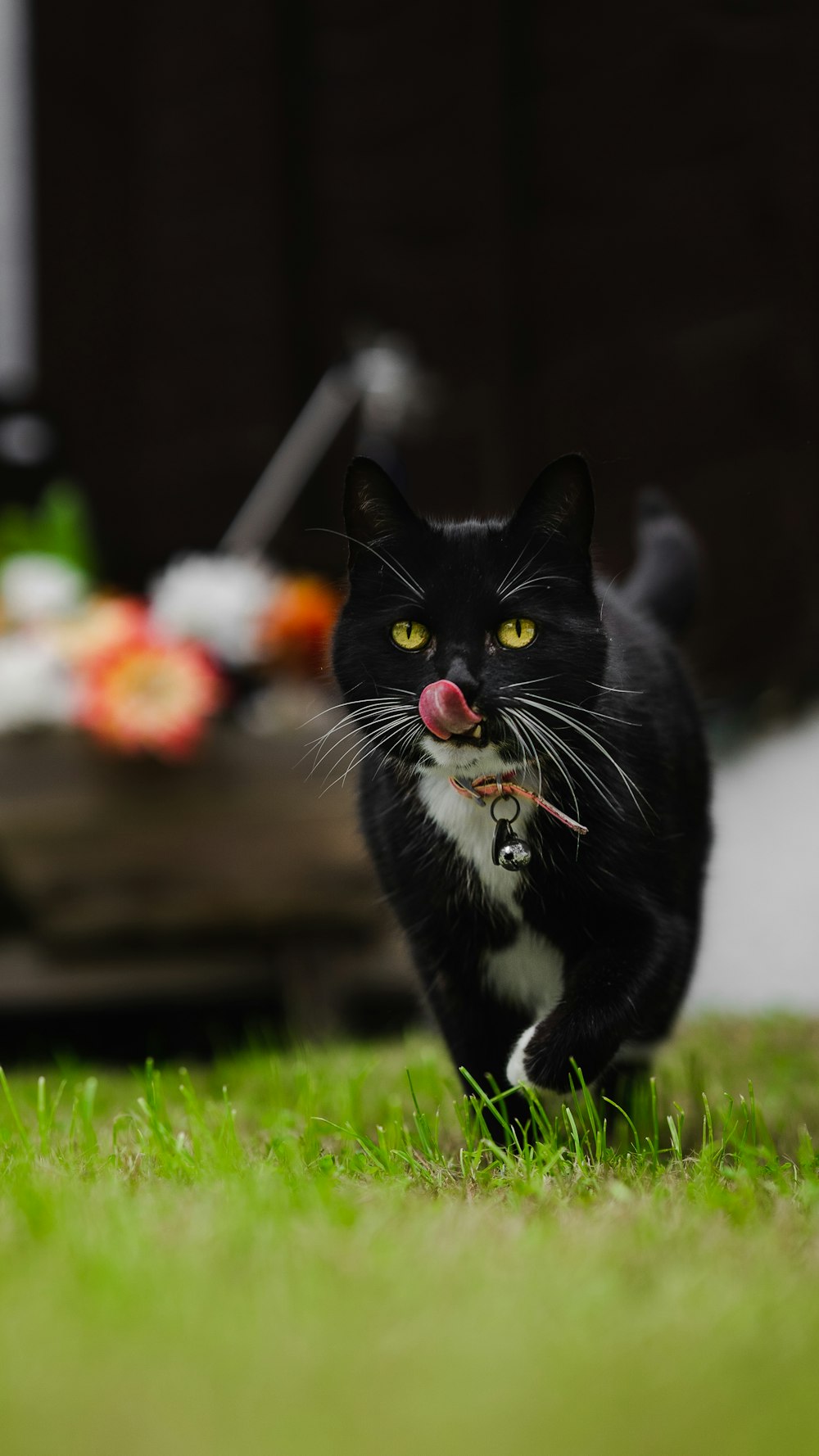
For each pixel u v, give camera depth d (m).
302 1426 1.25
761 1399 1.32
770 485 6.65
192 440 9.21
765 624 6.65
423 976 3.06
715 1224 1.96
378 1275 1.70
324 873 4.80
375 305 8.41
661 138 7.14
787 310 6.60
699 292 6.99
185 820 4.76
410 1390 1.34
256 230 8.89
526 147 7.76
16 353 9.83
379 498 2.85
